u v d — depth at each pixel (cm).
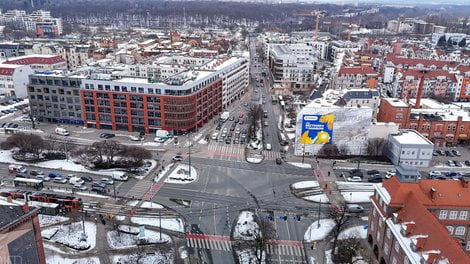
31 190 15625
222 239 12875
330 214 14312
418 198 11325
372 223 12519
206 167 18288
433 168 18625
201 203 15100
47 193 15175
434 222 9819
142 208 14638
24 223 9138
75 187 16025
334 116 19112
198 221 13875
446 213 11456
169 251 12212
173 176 17050
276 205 15038
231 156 19625
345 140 19562
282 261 11875
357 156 19675
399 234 10519
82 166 18112
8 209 9269
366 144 19675
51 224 13425
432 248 9300
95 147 18438
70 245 12244
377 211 11988
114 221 13712
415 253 9625
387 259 11275
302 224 13812
